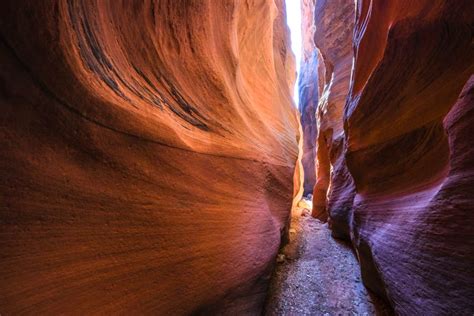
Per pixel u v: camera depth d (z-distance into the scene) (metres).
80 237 2.01
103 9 2.53
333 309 4.78
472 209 2.27
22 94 1.66
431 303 2.63
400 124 4.35
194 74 4.26
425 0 3.54
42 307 1.73
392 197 4.46
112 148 2.28
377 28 5.27
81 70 2.03
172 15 3.68
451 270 2.43
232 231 3.94
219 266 3.46
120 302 2.25
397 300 3.36
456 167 2.48
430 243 2.80
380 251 4.08
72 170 1.98
